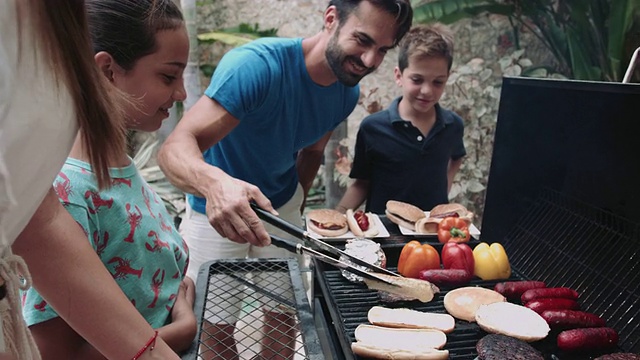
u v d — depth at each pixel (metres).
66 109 0.59
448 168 2.83
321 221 2.10
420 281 1.37
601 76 3.75
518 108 1.66
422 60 2.33
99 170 0.71
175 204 3.45
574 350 1.17
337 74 1.82
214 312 1.32
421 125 2.52
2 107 0.50
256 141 1.93
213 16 4.36
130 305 0.76
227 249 2.04
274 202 2.17
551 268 1.54
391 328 1.23
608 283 1.33
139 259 1.03
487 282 1.55
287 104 1.88
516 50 4.17
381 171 2.55
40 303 0.88
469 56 4.20
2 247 0.55
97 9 0.91
